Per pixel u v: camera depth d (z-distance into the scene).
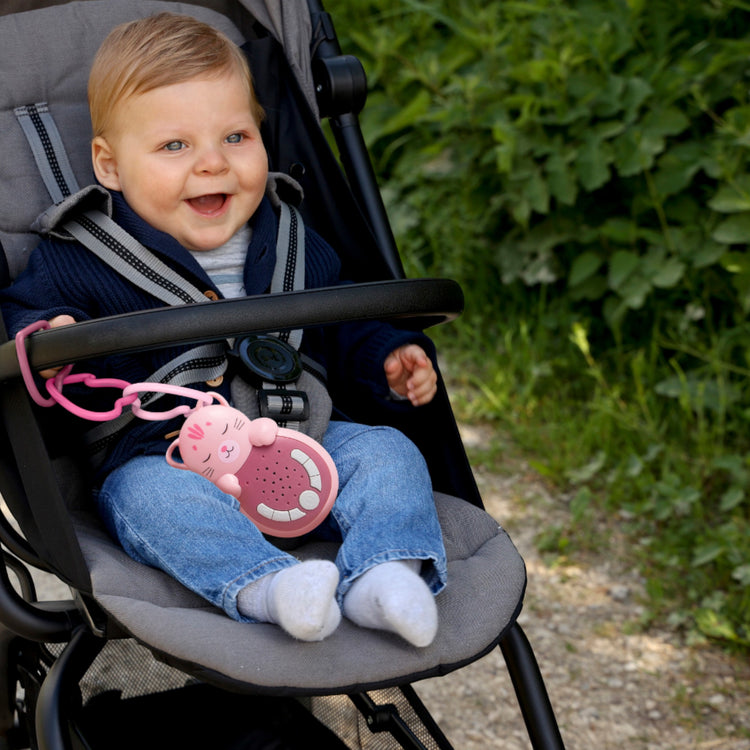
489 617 1.31
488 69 3.60
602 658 2.34
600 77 3.23
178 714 1.58
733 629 2.36
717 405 2.85
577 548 2.70
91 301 1.57
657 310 3.20
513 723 2.18
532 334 3.51
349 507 1.44
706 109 2.99
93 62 1.76
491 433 3.23
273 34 1.94
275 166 1.90
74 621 1.35
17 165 1.76
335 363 1.75
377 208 1.87
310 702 1.65
